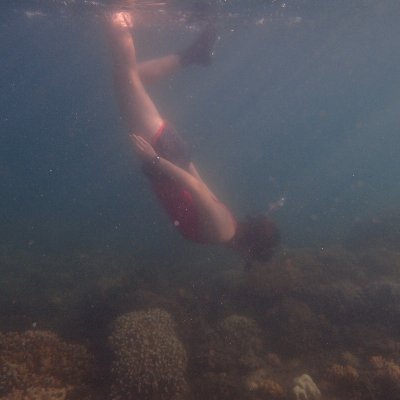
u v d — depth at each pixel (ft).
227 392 20.16
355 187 139.95
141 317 22.95
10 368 17.87
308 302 33.32
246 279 36.88
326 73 276.82
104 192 141.18
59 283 47.88
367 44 149.79
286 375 23.43
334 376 21.99
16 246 67.82
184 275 50.65
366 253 49.65
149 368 19.71
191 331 28.66
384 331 28.99
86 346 23.94
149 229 82.48
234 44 135.74
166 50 122.31
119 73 21.89
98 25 76.13
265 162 232.32
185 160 22.52
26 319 34.68
